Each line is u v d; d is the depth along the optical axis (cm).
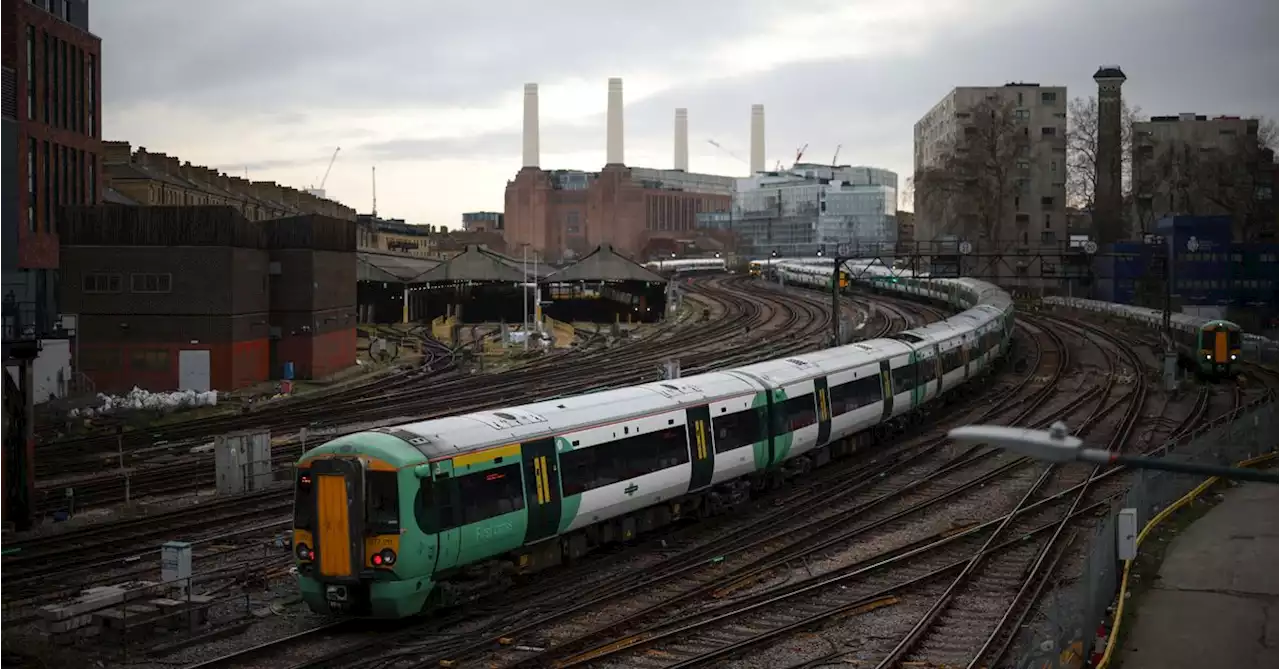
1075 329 8762
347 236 7138
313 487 2109
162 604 2153
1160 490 3044
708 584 2402
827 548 2770
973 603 2327
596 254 10919
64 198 7088
